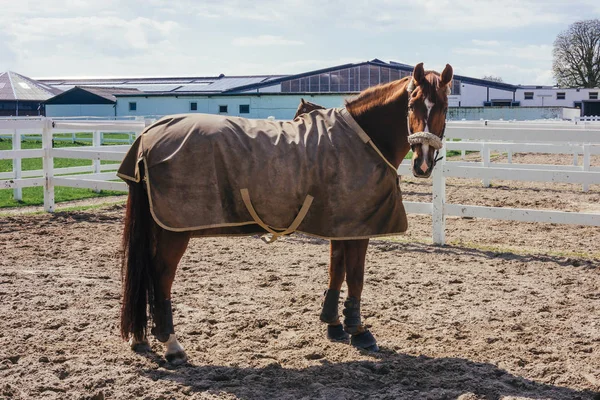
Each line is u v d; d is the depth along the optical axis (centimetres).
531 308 538
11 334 454
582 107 5053
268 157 399
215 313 518
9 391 357
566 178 770
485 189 1394
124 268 442
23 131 1194
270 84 4650
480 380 385
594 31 5188
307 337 462
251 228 417
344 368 404
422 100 400
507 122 1645
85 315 505
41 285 590
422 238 856
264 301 553
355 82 4650
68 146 2478
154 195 393
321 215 409
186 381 381
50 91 5847
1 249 754
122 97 4150
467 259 726
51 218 980
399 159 435
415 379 389
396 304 548
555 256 736
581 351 438
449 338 463
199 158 394
